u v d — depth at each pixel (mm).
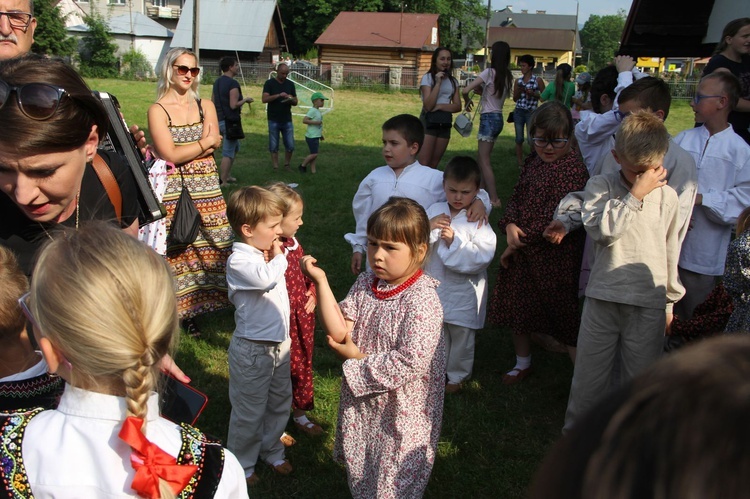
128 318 1344
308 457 3529
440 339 2676
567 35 71000
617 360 3594
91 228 1477
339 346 2543
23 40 2662
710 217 3908
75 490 1381
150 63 43531
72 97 1865
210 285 4871
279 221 3178
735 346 691
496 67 8500
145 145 3309
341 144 14891
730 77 3920
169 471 1411
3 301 1780
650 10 8758
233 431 3240
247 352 3129
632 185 3207
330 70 38812
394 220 2498
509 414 3979
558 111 3926
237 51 42531
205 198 4688
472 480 3369
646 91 4027
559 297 4020
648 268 3193
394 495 2539
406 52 39906
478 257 3951
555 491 723
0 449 1411
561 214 3680
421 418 2613
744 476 600
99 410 1415
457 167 3959
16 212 2115
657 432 653
